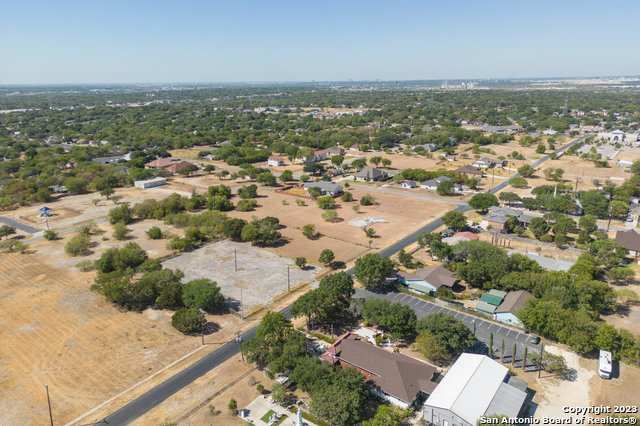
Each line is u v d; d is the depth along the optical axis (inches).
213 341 2859.3
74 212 5851.4
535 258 3828.7
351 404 2058.3
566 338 2620.6
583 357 2610.7
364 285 3629.4
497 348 2719.0
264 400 2301.9
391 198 6363.2
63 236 4904.0
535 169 7859.3
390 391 2265.0
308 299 2942.9
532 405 2208.4
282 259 4178.2
